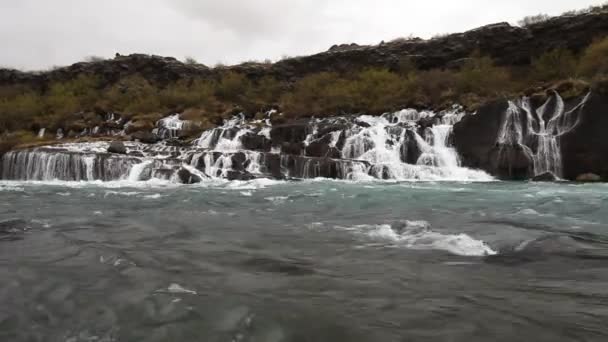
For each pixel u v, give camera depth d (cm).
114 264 509
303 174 2111
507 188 1488
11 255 552
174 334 325
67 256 546
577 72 2923
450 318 347
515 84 3306
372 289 418
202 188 1512
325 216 877
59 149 2288
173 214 914
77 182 1841
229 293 409
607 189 1438
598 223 750
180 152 2328
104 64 5469
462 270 478
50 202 1138
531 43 4072
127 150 2411
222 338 319
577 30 3847
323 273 473
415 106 3066
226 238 661
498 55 4225
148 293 410
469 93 3066
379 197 1204
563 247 567
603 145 2050
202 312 364
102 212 949
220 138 2736
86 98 4466
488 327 330
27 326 343
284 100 4044
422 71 4253
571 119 2144
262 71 5250
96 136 3244
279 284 436
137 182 1811
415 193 1307
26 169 2159
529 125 2253
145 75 5412
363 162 2130
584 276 454
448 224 751
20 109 3925
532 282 436
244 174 2019
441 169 2192
